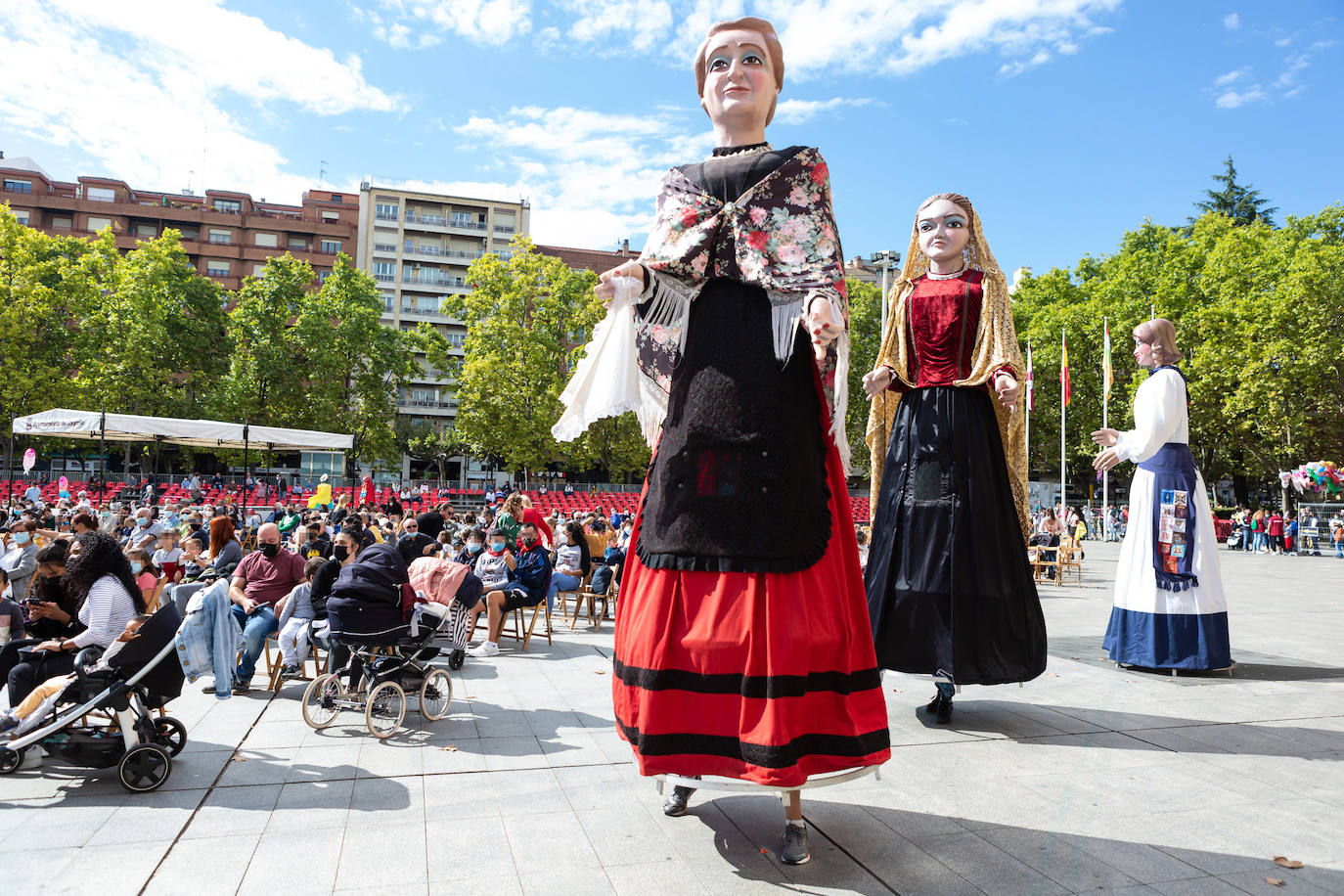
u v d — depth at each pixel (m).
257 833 3.44
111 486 30.56
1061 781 3.98
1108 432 6.90
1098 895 2.79
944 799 3.72
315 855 3.20
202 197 70.50
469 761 4.50
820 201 3.24
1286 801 3.70
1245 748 4.52
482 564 9.08
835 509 3.28
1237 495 42.09
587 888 2.87
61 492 24.67
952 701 5.58
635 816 3.58
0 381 33.12
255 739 5.03
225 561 8.54
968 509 4.89
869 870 2.99
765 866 3.03
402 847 3.27
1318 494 33.00
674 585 3.06
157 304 38.78
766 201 3.19
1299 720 5.14
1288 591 14.76
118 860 3.17
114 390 37.12
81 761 4.12
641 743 2.97
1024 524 5.13
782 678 2.85
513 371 39.50
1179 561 6.51
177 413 39.12
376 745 4.85
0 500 26.70
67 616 4.77
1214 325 32.50
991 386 5.10
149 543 8.60
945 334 5.09
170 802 3.86
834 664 3.06
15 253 34.50
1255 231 36.31
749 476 3.02
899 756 4.38
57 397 34.75
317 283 66.62
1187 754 4.41
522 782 4.10
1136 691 5.98
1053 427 39.31
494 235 73.19
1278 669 6.83
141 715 4.36
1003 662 4.84
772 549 2.96
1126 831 3.35
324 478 32.19
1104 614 11.09
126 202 64.88
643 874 2.97
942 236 5.16
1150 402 6.47
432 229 71.00
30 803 3.86
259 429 19.09
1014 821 3.46
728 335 3.14
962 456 4.96
